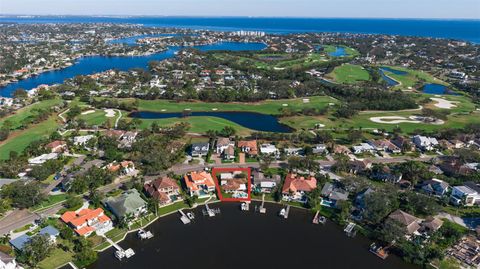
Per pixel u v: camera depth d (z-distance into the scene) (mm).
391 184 124875
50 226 100250
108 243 97750
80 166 138625
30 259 87688
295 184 125125
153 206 112125
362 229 104875
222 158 151250
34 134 177000
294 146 164625
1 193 114750
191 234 102812
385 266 91000
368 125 198500
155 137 166625
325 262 92062
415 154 157625
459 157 149375
